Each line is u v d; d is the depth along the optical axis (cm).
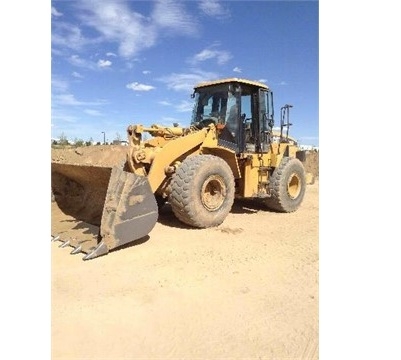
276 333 306
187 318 325
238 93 733
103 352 273
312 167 1504
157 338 294
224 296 370
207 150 673
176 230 604
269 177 807
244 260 475
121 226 484
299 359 272
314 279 418
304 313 339
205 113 760
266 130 797
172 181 603
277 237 594
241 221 710
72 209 626
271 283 405
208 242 546
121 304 344
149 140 643
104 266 435
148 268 434
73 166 573
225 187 639
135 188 498
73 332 296
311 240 579
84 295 359
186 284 394
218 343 290
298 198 830
